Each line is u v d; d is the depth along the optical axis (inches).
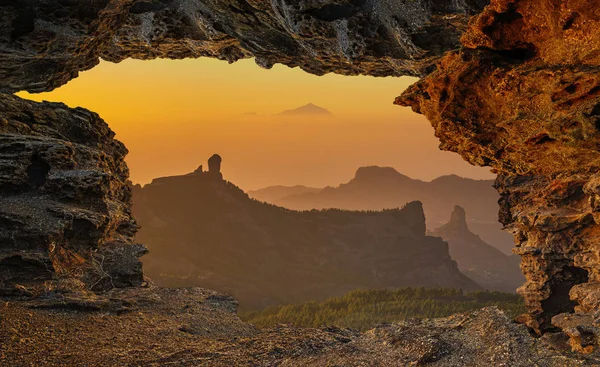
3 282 751.7
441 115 633.0
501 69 569.6
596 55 491.5
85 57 1101.7
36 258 784.3
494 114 601.9
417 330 551.5
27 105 1024.2
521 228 1390.3
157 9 1003.3
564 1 498.3
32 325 653.9
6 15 895.1
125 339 642.2
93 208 938.1
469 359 478.9
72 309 721.0
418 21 767.7
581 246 1248.2
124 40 1126.4
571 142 532.7
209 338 679.1
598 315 781.9
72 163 959.0
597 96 497.4
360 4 821.2
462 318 566.9
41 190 902.4
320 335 612.1
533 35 553.9
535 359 457.4
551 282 1312.7
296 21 869.2
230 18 962.1
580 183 1255.5
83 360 570.6
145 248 999.0
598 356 453.4
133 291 866.8
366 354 528.7
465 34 596.7
